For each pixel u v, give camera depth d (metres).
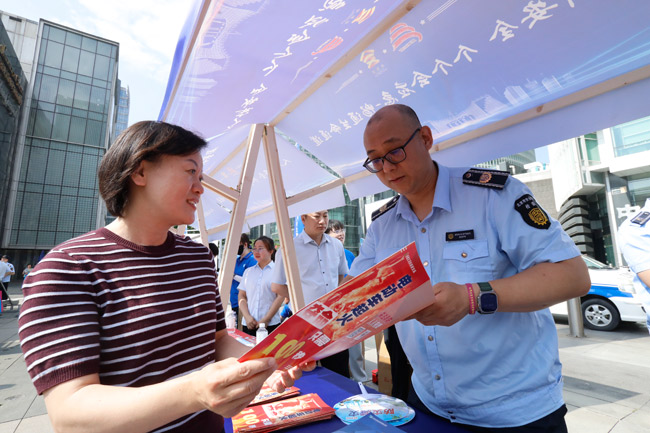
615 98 1.19
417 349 1.16
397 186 1.17
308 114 1.99
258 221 4.08
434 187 1.21
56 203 25.02
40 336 0.62
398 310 0.74
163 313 0.83
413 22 1.20
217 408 0.55
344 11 1.12
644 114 1.12
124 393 0.58
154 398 0.56
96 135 27.03
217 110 1.78
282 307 3.71
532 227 0.95
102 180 0.85
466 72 1.34
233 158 2.86
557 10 0.99
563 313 6.07
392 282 0.67
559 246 0.91
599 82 1.21
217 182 2.08
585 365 3.77
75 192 25.73
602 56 1.09
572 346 4.57
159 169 0.83
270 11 1.03
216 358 1.04
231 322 2.32
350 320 0.69
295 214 2.90
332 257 3.07
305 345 0.70
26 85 24.92
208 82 1.44
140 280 0.81
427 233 1.19
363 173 2.34
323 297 0.62
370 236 1.48
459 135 1.71
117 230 0.89
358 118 1.87
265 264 3.55
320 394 1.33
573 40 1.06
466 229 1.10
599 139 12.57
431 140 1.21
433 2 1.11
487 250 1.06
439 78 1.42
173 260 0.91
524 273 0.89
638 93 1.13
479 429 1.01
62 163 25.53
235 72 1.40
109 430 0.55
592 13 0.96
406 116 1.12
